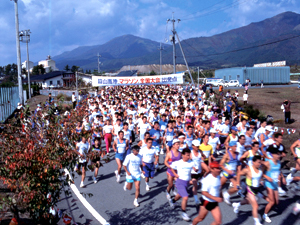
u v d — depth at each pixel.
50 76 67.75
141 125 11.69
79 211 6.84
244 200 6.32
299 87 43.03
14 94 28.41
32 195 4.99
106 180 9.03
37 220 5.73
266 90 40.22
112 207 7.02
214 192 5.20
